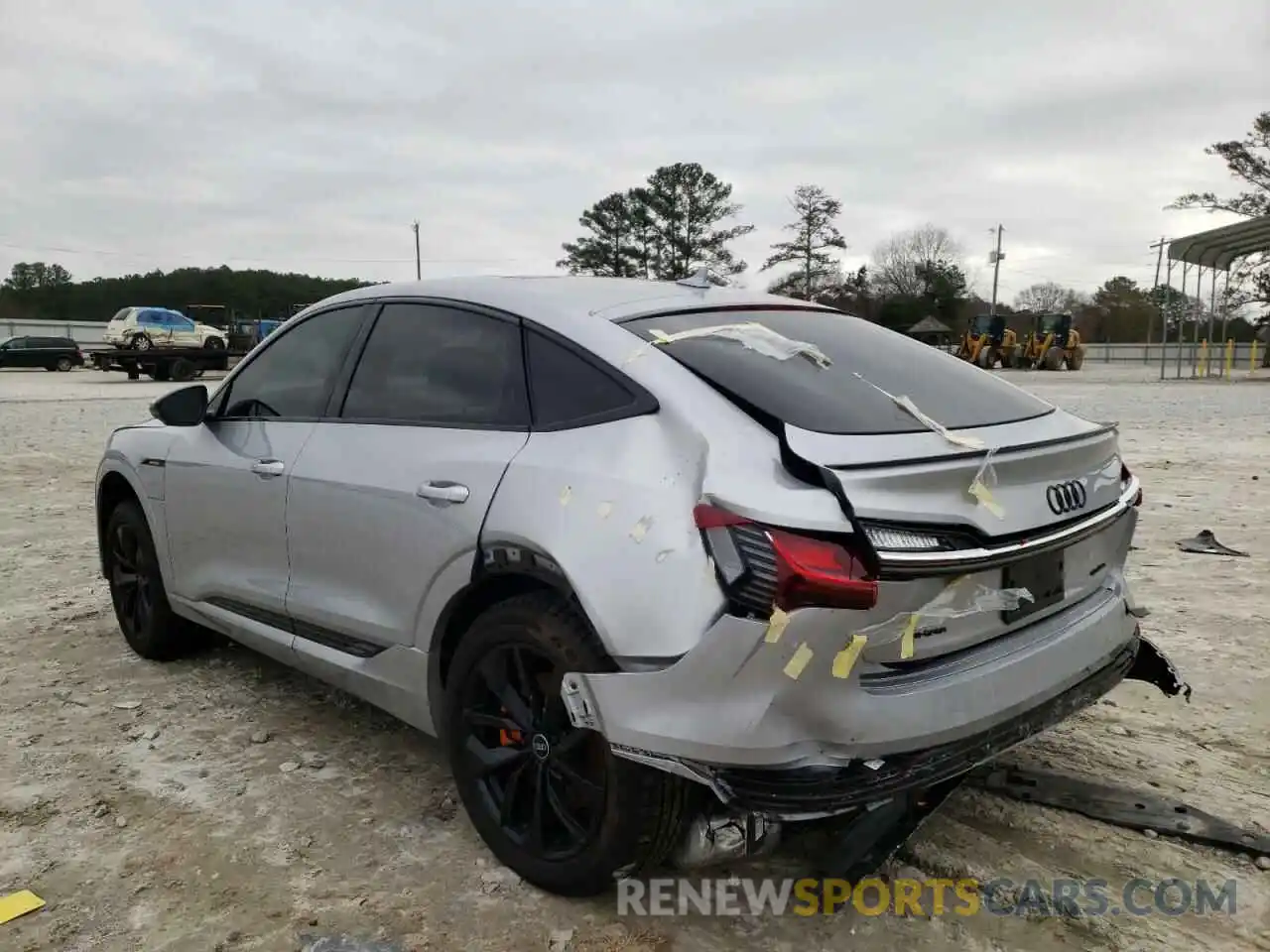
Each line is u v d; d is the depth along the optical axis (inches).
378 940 103.7
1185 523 301.3
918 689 94.7
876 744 92.1
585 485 103.0
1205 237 1261.1
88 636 204.7
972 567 94.0
